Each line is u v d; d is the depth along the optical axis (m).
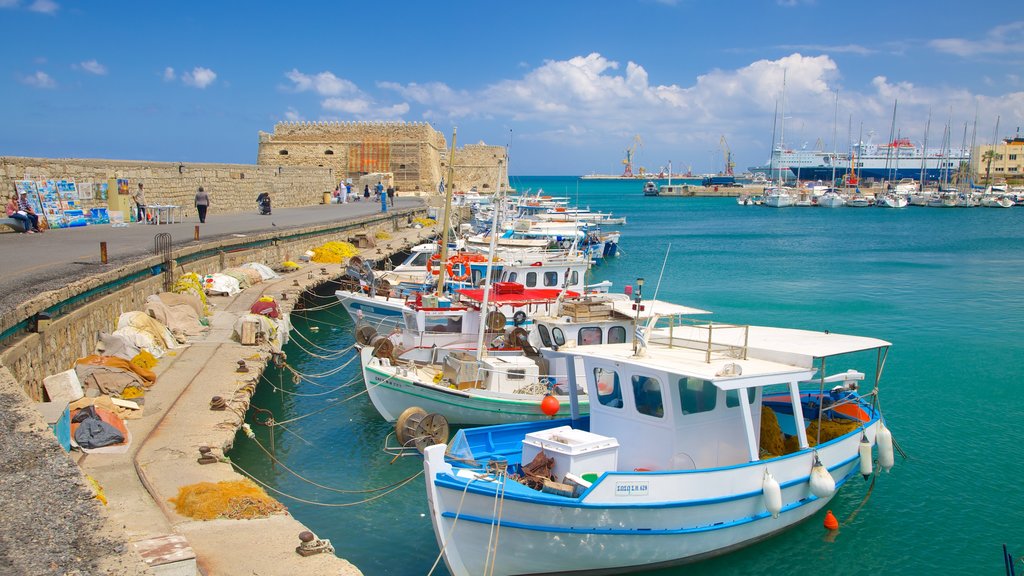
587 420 14.71
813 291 45.09
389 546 13.37
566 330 18.58
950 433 19.56
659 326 21.78
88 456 12.83
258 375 18.48
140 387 16.28
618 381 13.36
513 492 11.15
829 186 190.00
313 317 33.16
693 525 12.13
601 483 11.29
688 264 59.62
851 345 14.06
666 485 11.70
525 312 22.31
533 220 56.62
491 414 18.16
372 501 15.10
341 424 19.48
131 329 19.14
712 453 13.11
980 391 23.31
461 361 18.56
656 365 12.69
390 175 83.38
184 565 8.32
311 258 39.97
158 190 40.41
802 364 13.16
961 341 30.45
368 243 46.53
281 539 10.38
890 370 25.81
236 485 11.82
